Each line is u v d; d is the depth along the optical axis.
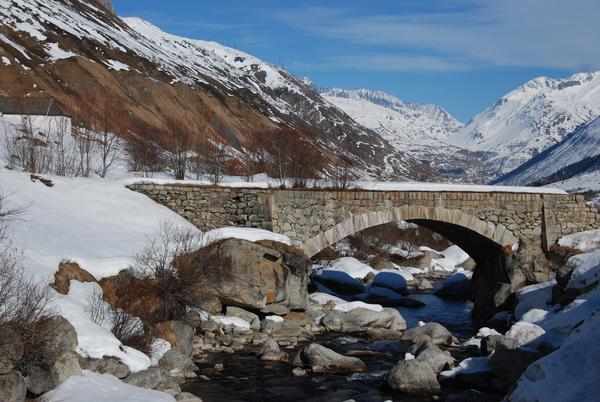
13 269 21.80
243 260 33.16
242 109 135.88
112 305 26.22
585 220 41.00
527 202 40.56
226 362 27.38
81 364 20.77
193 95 119.25
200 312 31.14
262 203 36.69
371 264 62.41
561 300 33.22
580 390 18.31
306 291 36.31
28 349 18.73
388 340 32.69
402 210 38.38
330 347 30.78
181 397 21.39
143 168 50.03
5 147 48.69
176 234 32.62
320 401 23.12
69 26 127.50
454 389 24.52
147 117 96.81
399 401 23.19
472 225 39.78
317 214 37.12
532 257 40.16
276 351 28.28
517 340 24.81
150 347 24.94
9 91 87.38
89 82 96.69
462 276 52.53
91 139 52.44
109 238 31.41
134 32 181.25
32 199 31.91
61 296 23.62
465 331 36.84
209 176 49.66
